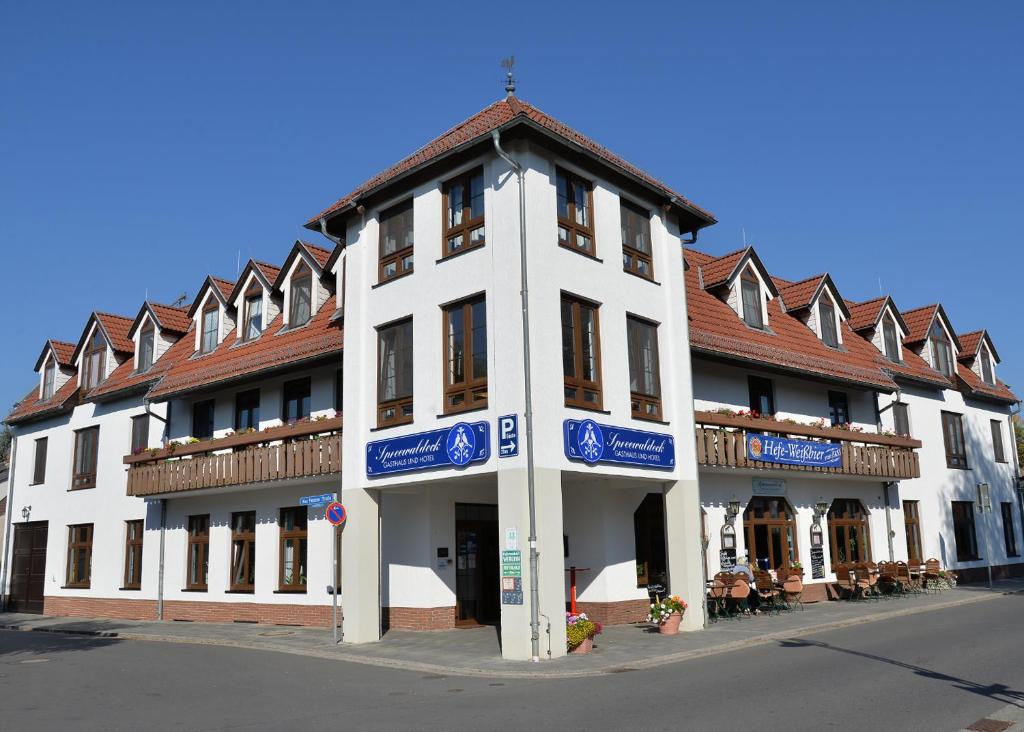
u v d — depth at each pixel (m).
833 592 23.81
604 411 16.17
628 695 10.44
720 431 19.66
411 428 16.67
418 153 18.48
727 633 16.47
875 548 25.77
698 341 19.94
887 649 13.59
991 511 31.70
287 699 10.92
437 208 17.03
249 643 17.67
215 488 22.12
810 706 9.18
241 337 24.61
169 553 24.73
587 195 17.25
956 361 33.16
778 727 8.21
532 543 14.18
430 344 16.58
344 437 17.95
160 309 28.11
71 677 13.52
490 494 20.22
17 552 31.08
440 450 15.76
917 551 27.72
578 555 19.34
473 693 11.14
